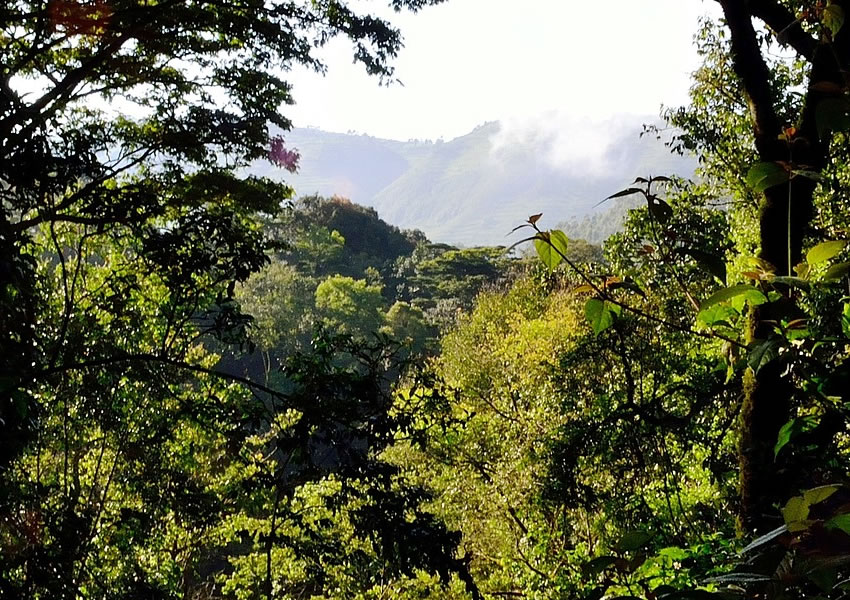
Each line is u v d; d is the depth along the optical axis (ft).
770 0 9.27
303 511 23.90
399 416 20.86
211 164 37.70
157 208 21.36
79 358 24.31
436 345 136.67
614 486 23.43
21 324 15.78
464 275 169.99
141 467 29.81
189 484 31.04
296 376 19.90
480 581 40.50
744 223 25.00
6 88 18.85
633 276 3.91
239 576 43.27
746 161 26.40
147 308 30.30
